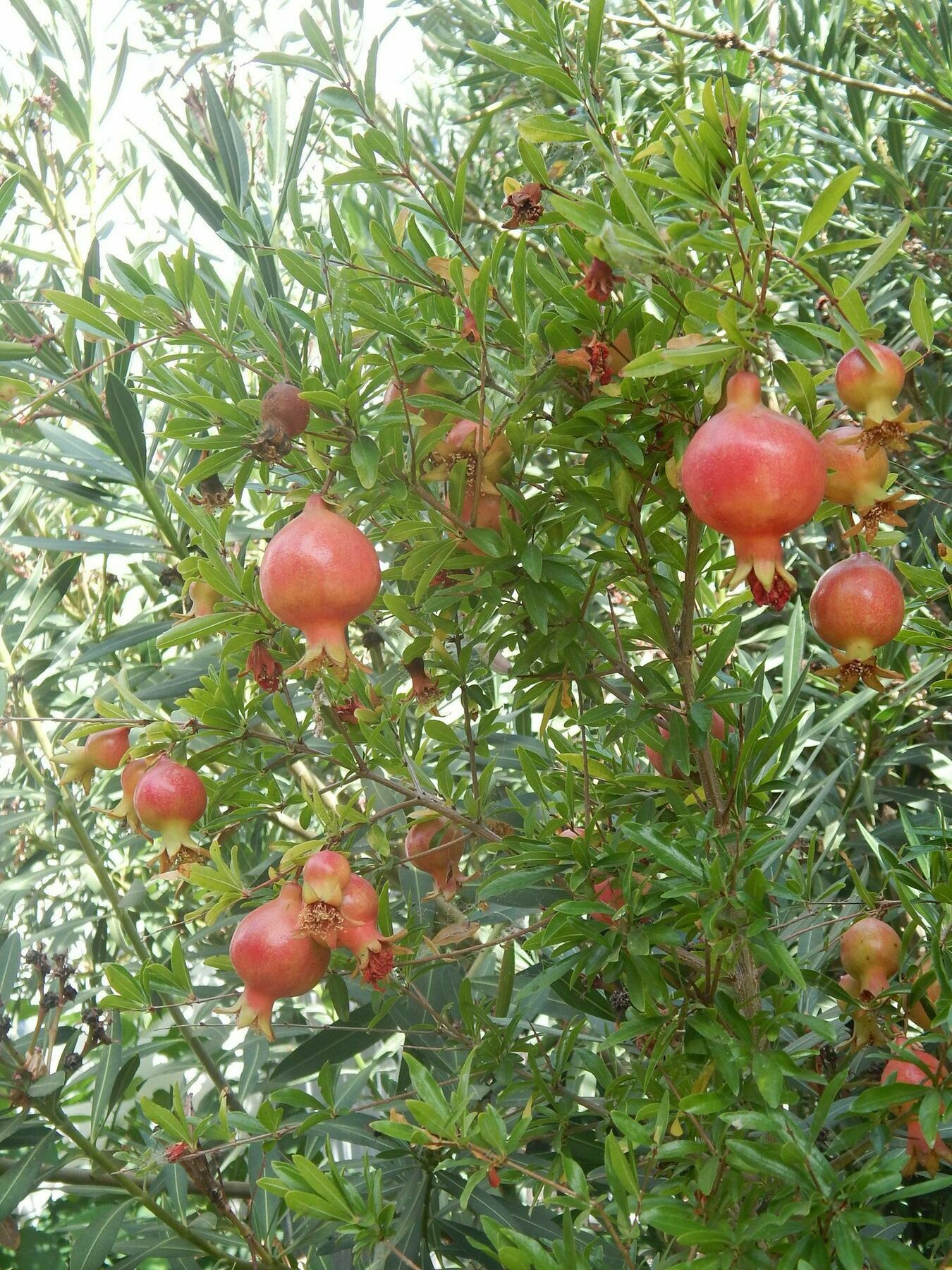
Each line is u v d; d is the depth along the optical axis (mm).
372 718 667
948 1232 554
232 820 668
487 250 1148
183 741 642
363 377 582
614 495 552
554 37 549
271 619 628
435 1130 511
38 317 889
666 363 456
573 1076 784
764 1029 519
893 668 826
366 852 862
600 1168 656
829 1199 441
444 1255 749
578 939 562
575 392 562
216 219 881
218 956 653
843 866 899
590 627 613
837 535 1010
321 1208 515
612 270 510
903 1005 569
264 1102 628
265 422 555
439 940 621
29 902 1147
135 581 1329
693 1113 497
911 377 1057
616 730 652
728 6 981
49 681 1066
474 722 873
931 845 623
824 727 799
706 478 440
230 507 622
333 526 524
